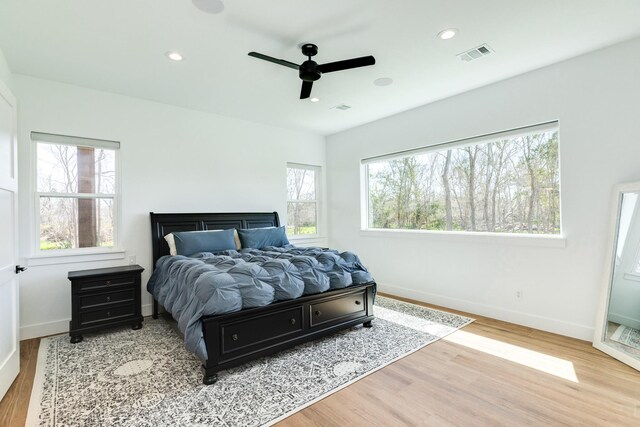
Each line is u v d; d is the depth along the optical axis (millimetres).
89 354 2686
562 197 3021
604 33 2508
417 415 1853
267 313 2477
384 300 4293
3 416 1857
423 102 4039
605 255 2738
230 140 4539
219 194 4406
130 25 2316
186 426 1761
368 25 2357
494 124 3467
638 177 2594
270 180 4957
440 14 2232
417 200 4473
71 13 2164
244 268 2562
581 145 2889
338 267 3125
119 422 1795
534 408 1904
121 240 3639
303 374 2320
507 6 2150
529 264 3254
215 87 3473
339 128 5230
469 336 3012
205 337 2180
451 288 3928
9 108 2293
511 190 3512
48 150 3309
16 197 2387
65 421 1803
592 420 1791
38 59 2816
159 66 2971
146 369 2412
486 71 3168
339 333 3098
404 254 4477
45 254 3193
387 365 2457
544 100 3100
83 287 3004
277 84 3400
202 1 2061
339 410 1906
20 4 2057
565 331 3000
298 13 2205
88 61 2863
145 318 3676
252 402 1982
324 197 5684
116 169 3682
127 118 3709
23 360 2580
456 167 4016
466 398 2016
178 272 2875
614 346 2572
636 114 2600
